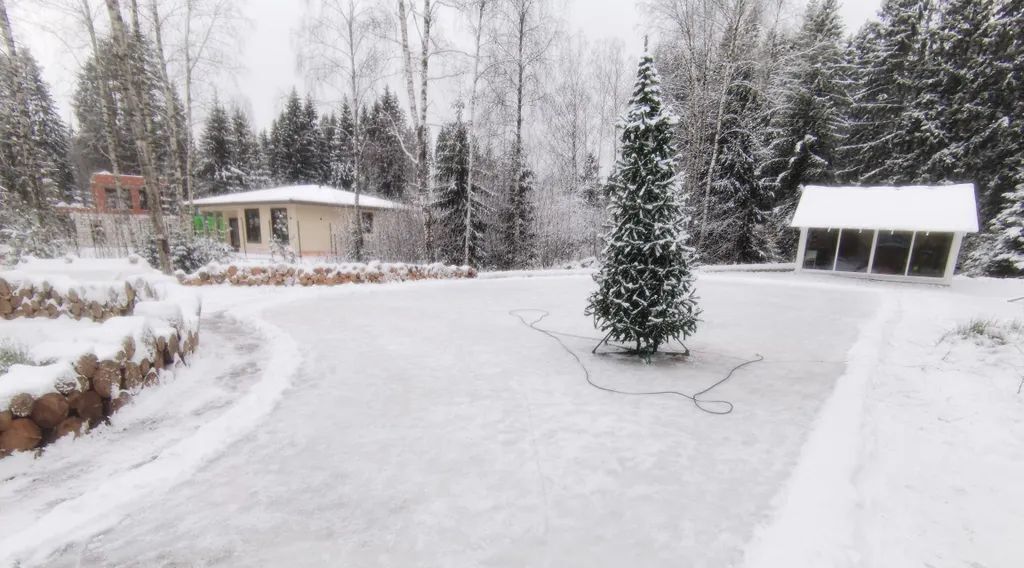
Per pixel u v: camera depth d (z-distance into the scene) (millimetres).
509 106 16094
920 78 19297
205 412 3291
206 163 33125
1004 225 15461
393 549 1906
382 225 15102
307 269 9812
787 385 4129
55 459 2559
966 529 2090
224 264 10688
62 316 5383
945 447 2875
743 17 16625
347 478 2461
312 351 4922
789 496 2262
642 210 4703
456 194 16250
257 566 1792
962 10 18469
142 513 2109
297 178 36375
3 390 2445
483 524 2082
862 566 1771
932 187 14883
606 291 4973
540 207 17922
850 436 2896
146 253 11016
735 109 18891
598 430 3129
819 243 15852
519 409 3480
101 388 2961
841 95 20828
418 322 6551
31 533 1893
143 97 11617
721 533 2021
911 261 14148
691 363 4836
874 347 5160
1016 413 3354
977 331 5469
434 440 2934
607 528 2061
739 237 20062
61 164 27312
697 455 2781
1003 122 16156
